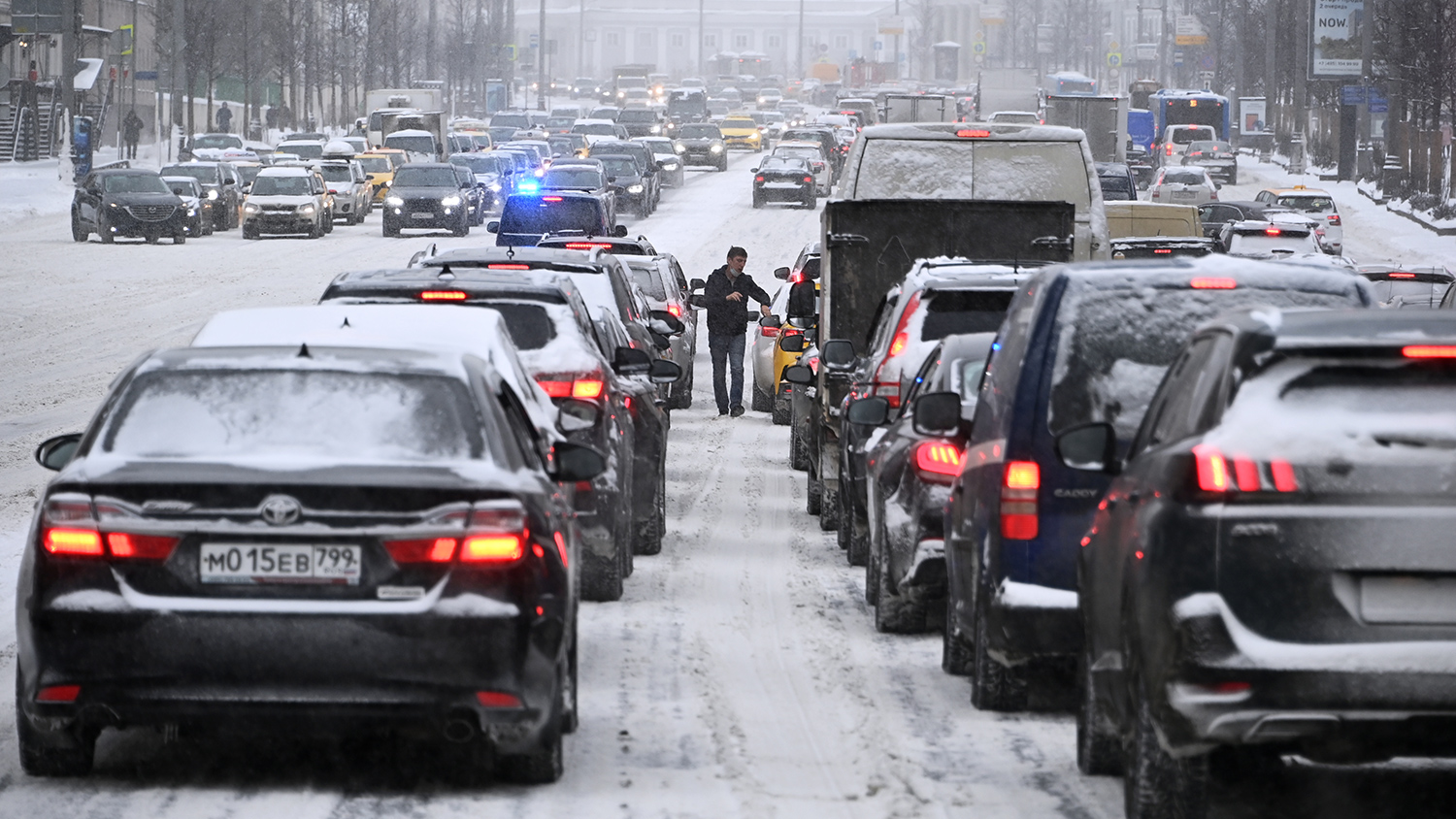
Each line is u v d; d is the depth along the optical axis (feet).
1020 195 191.52
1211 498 61.41
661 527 146.82
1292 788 76.69
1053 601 83.20
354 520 68.64
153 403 73.56
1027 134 191.52
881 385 124.26
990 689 91.04
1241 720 60.49
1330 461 60.80
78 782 74.90
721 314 251.60
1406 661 59.93
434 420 73.20
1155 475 65.82
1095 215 191.52
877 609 113.29
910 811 72.90
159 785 74.90
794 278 259.60
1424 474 60.59
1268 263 85.30
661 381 183.73
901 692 96.22
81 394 243.60
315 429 72.49
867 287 169.68
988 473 86.94
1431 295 288.71
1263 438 61.31
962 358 108.68
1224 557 61.05
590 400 118.42
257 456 71.10
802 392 195.72
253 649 67.92
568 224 363.15
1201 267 84.94
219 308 363.15
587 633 111.34
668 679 98.43
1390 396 61.77
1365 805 73.77
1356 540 60.39
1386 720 60.18
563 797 74.43
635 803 73.72
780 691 96.22
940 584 102.32
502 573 69.56
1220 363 64.49
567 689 80.94
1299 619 60.64
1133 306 84.02
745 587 129.49
